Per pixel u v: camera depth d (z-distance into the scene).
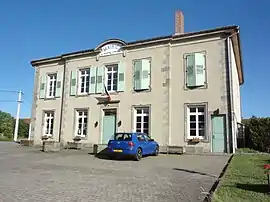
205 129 17.66
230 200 6.11
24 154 16.97
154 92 19.69
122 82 21.14
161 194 6.71
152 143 16.50
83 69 23.61
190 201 6.08
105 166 12.01
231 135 16.89
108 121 21.45
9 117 49.50
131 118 20.23
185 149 17.75
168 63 19.50
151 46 20.48
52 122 24.84
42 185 7.63
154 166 12.05
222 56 17.97
